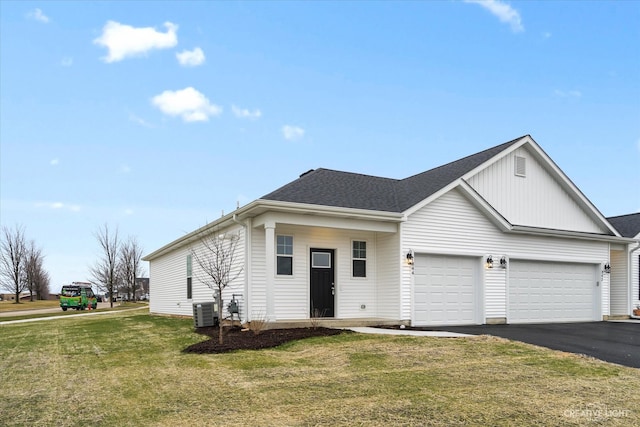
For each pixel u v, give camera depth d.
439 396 6.75
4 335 15.72
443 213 15.50
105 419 5.94
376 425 5.59
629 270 20.06
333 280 15.05
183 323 16.78
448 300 15.44
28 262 52.47
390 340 11.04
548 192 18.39
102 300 58.06
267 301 12.76
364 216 13.91
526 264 17.22
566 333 13.22
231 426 5.59
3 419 6.04
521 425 5.64
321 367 8.55
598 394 6.91
